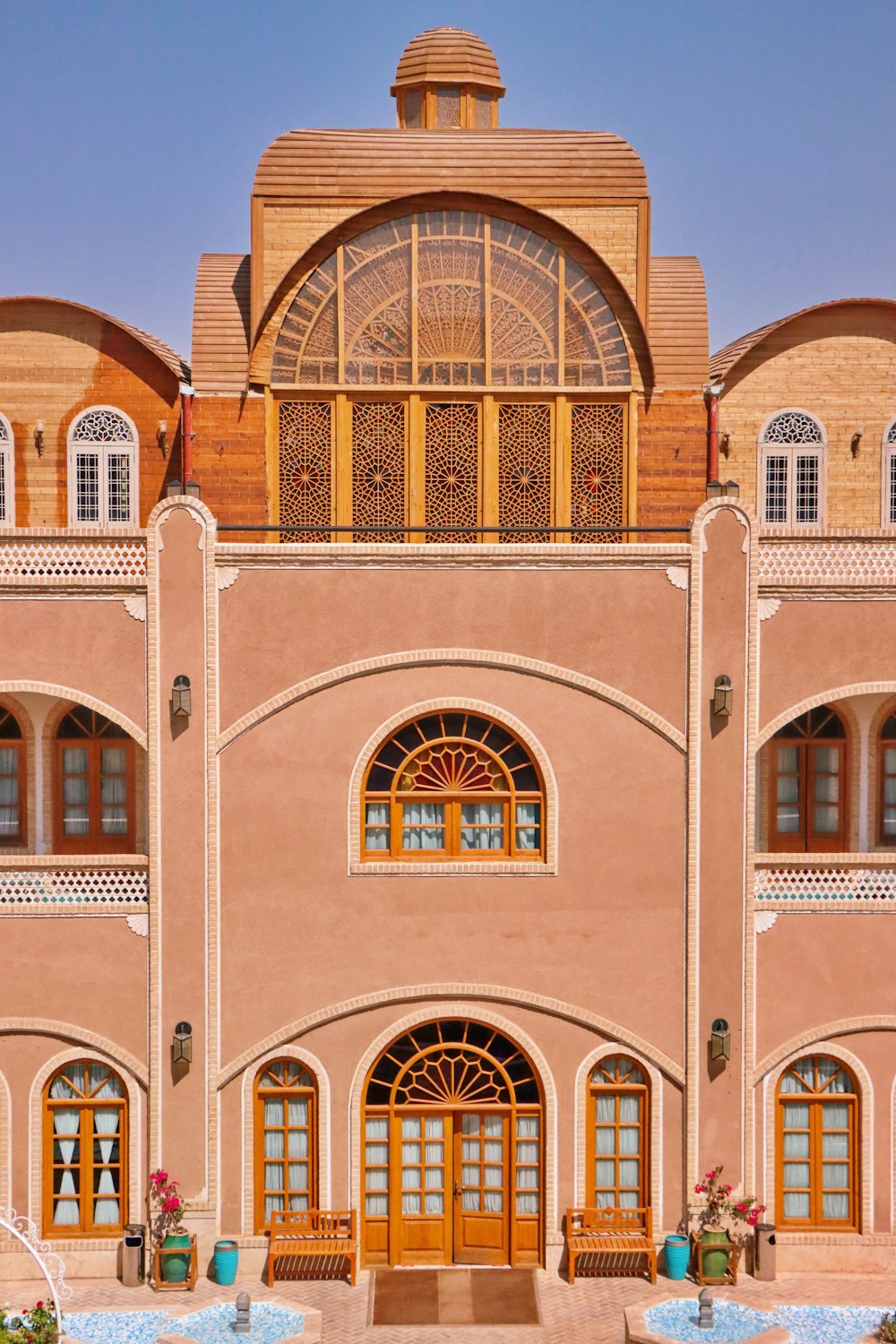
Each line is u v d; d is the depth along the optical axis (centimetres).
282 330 1788
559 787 1598
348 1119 1595
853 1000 1622
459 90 2084
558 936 1600
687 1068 1598
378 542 1780
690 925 1595
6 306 1869
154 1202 1566
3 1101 1589
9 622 1570
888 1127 1631
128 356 1872
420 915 1596
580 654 1595
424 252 1789
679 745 1595
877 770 1805
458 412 1806
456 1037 1622
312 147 1816
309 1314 1462
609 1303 1516
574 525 1819
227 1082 1587
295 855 1588
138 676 1577
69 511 1875
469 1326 1455
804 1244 1614
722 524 1589
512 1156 1609
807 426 1923
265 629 1581
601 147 1833
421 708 1594
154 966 1577
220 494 1792
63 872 1606
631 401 1814
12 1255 1578
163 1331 1427
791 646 1605
